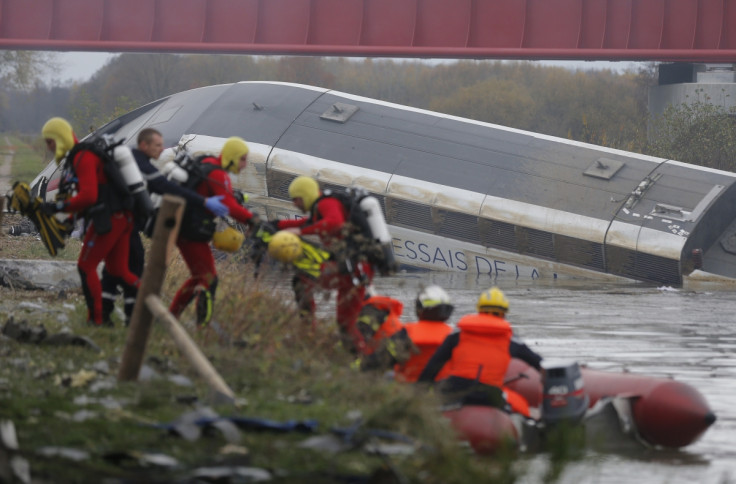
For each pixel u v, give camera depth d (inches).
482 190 3754.9
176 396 860.0
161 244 882.1
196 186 1195.9
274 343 1096.8
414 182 3818.9
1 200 1093.8
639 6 4881.9
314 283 1169.4
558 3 4827.8
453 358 941.8
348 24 4815.5
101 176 1192.8
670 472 843.4
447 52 4778.5
